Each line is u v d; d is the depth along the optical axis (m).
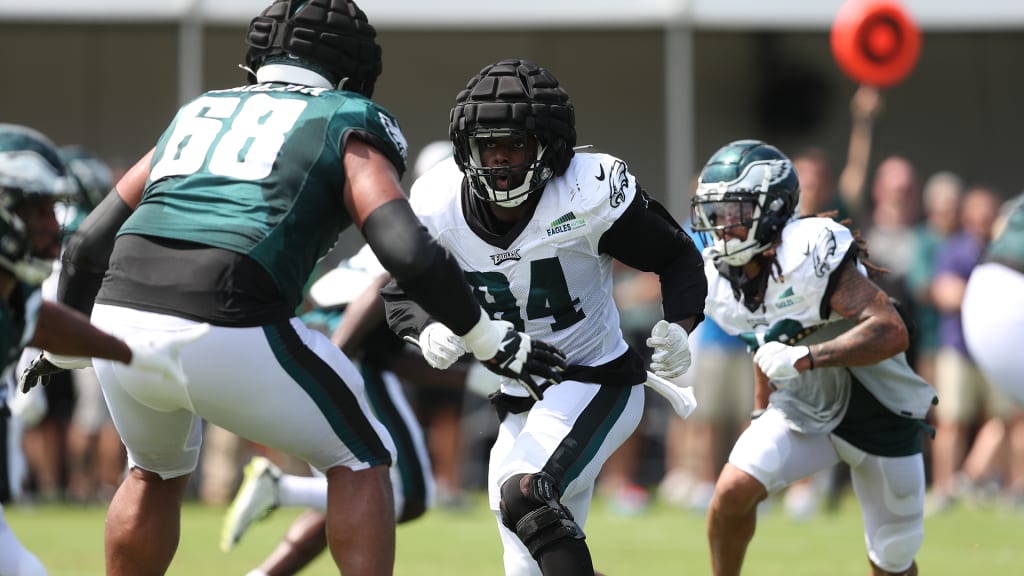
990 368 18.58
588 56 37.94
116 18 32.66
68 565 20.86
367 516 11.86
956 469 30.42
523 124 12.02
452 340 12.27
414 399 30.12
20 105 37.53
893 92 38.53
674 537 25.31
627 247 12.83
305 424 11.64
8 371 10.33
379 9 32.59
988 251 19.00
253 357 11.27
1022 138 38.56
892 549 15.34
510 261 12.66
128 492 12.66
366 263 17.89
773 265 14.59
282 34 12.27
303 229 11.48
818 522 27.91
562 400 12.88
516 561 12.99
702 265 13.16
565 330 12.96
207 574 20.05
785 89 38.69
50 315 10.24
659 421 34.00
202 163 11.66
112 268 11.64
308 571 20.55
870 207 38.09
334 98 11.84
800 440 15.09
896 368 14.88
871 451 15.07
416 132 37.69
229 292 11.22
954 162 38.62
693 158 38.72
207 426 30.94
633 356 13.39
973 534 25.62
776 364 14.06
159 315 11.23
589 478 12.89
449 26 33.09
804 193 27.84
